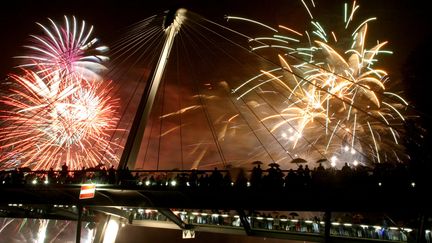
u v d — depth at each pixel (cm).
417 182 1633
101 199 2606
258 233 2448
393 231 2064
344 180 1764
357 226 2186
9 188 2759
